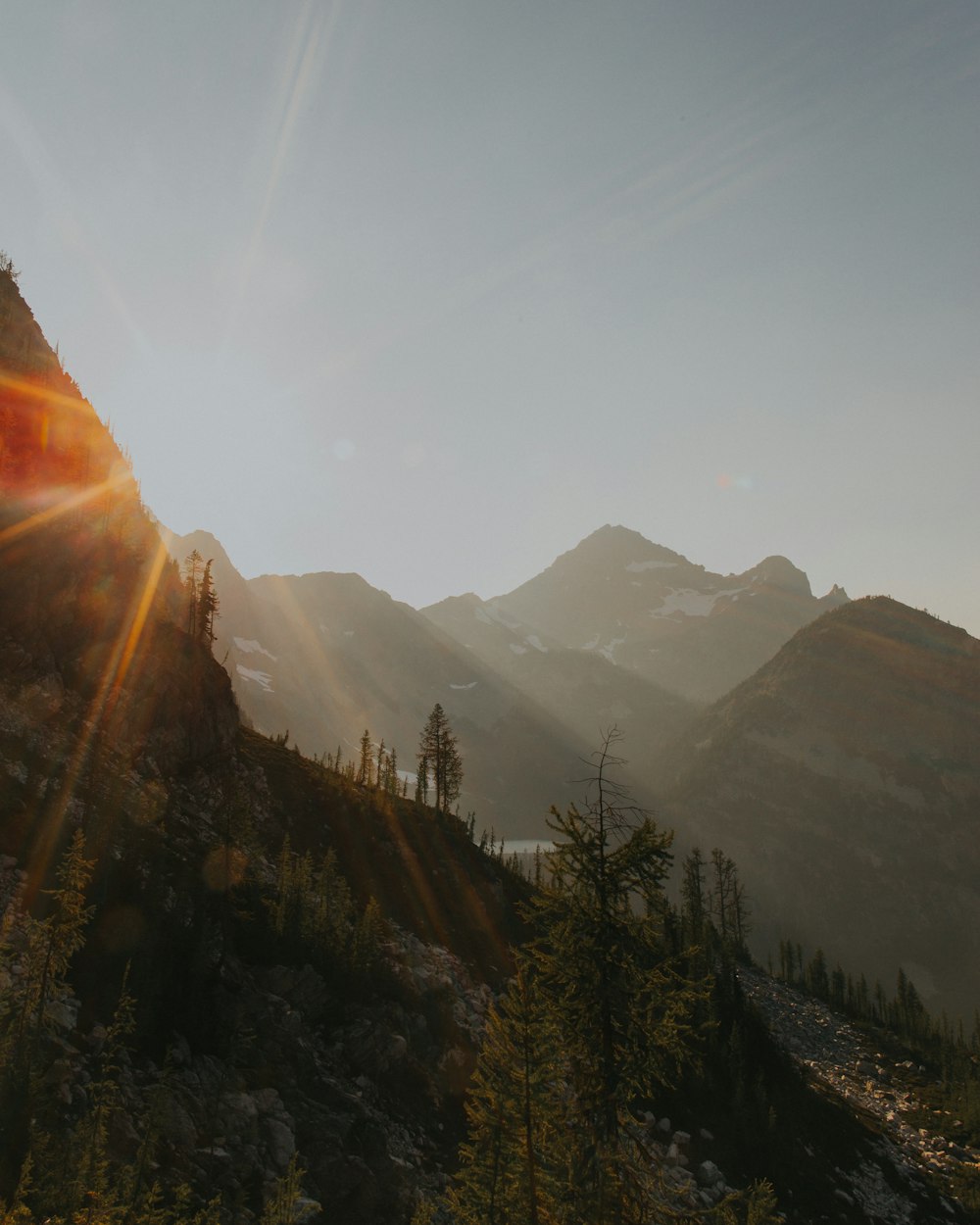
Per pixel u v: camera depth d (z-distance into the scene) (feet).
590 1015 66.74
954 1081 357.82
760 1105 235.40
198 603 368.68
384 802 377.30
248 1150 120.67
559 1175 70.38
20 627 247.70
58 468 314.76
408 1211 132.36
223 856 213.66
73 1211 81.87
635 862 67.21
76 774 210.18
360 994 188.96
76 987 128.98
